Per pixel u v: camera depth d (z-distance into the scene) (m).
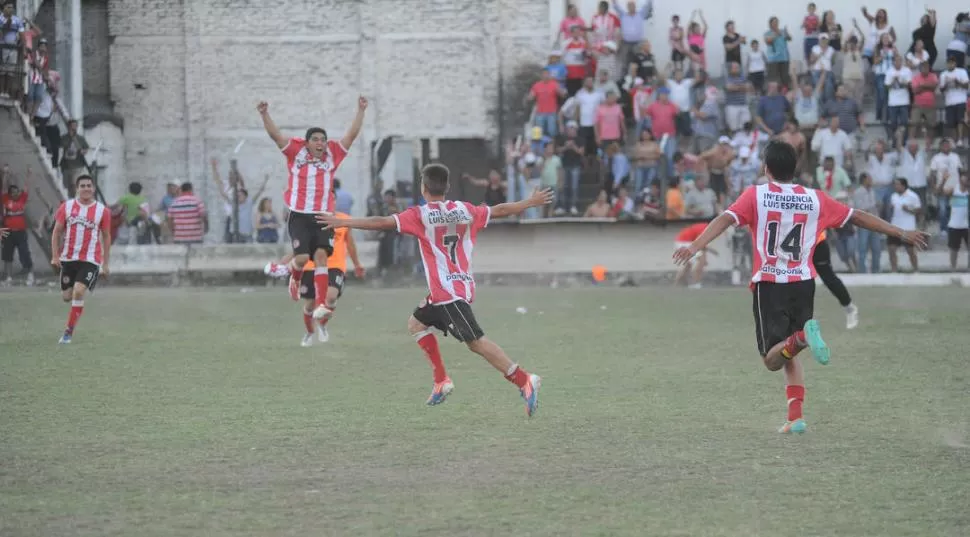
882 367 39.84
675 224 91.31
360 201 110.62
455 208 29.25
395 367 41.00
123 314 61.31
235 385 36.69
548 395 34.59
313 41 110.62
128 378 38.06
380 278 91.56
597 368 40.38
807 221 27.73
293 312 62.81
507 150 95.81
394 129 110.19
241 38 110.81
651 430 28.98
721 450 26.52
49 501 22.05
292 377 38.47
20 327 54.38
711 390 35.34
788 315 27.89
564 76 98.19
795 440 27.62
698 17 106.56
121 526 20.28
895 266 89.81
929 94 95.44
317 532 19.83
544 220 91.81
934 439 27.66
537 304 67.88
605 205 91.88
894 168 91.62
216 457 25.97
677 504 21.70
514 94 108.88
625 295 74.94
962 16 98.25
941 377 37.47
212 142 111.25
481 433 28.67
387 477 23.97
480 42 109.06
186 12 110.75
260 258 91.88
